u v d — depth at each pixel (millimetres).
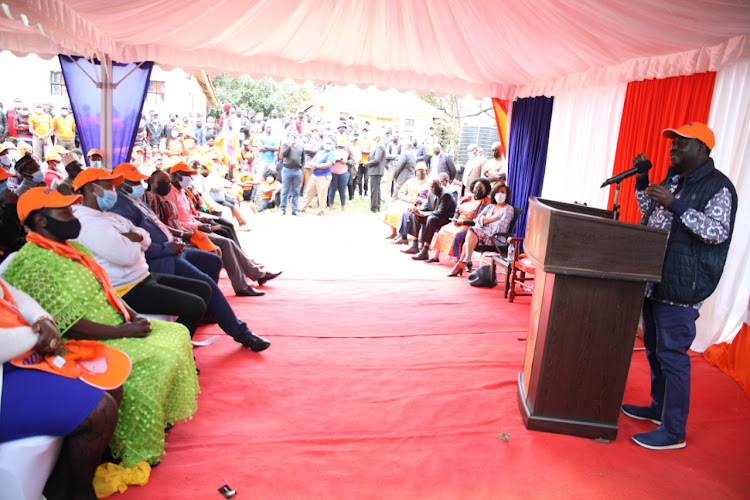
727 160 4758
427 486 2541
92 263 2539
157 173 4766
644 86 5691
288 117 16641
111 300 2598
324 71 7375
